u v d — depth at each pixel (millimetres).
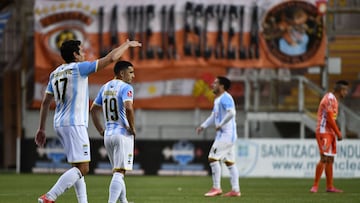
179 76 78375
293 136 78812
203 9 77812
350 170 66562
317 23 76562
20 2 85625
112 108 31859
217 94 44125
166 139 73375
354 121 74625
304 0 76625
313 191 47219
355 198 42219
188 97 78438
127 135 31766
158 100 78812
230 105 43000
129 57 79000
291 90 78500
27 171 76312
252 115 75625
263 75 77125
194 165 72750
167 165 73250
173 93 78562
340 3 81625
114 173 31688
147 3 78500
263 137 77938
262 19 77188
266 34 77125
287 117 75188
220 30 77688
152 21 78375
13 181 61438
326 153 46906
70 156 28984
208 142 72500
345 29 83000
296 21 76812
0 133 88812
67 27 79312
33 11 81938
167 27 78312
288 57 77000
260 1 77250
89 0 79000
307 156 67500
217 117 43781
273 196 43750
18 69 85438
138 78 79062
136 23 78625
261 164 68500
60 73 29109
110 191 31375
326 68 77188
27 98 82312
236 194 43562
